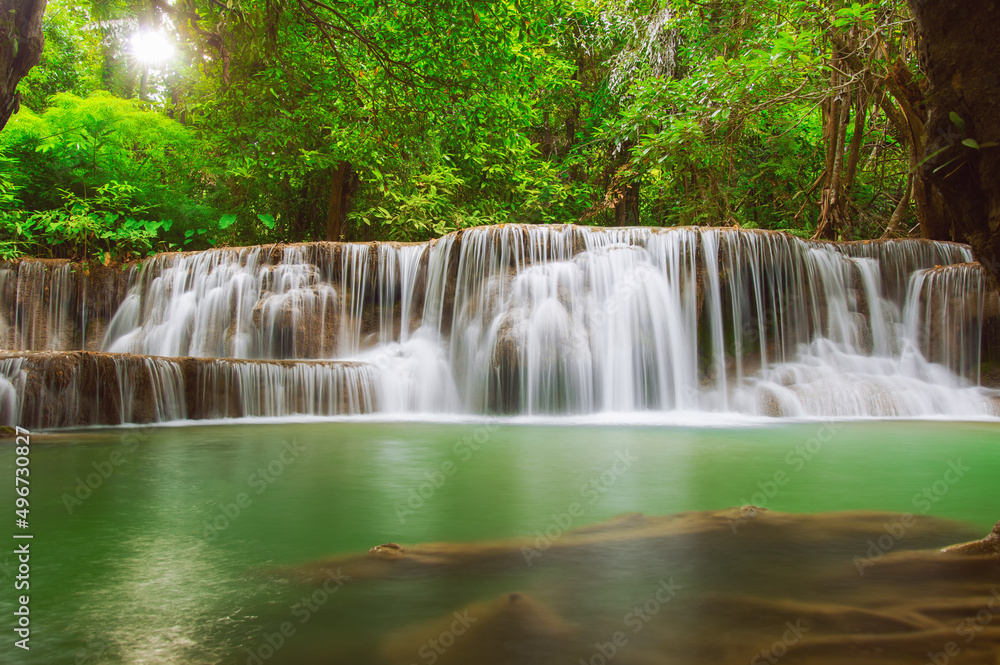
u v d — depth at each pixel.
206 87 17.66
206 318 14.39
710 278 12.52
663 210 24.97
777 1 15.10
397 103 10.41
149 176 19.94
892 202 20.80
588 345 11.98
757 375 12.37
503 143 14.21
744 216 22.16
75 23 25.08
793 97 15.69
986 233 2.75
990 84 2.57
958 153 2.73
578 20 23.47
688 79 16.66
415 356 12.91
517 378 11.87
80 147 18.34
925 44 2.75
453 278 13.23
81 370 9.36
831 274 13.11
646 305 12.38
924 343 12.91
